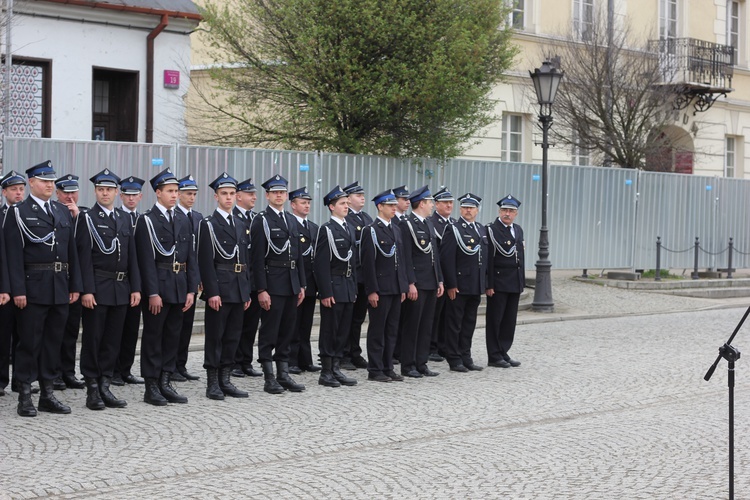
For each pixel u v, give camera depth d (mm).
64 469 8680
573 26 28781
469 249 13977
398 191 15289
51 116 19953
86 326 11273
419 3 19719
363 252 13242
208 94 23984
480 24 20750
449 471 8836
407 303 13586
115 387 12602
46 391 11039
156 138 21312
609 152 27406
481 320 19094
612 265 25453
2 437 9844
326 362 12961
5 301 10703
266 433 10203
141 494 8000
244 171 18422
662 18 32812
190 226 12031
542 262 20594
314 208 19453
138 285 11531
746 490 8328
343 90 19594
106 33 20594
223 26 20609
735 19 36000
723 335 17828
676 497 8125
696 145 33344
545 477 8672
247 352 13594
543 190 20688
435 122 20453
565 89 27094
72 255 11188
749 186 28906
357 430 10398
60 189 11992
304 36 19297
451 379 13500
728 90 32875
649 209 26172
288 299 12555
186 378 13211
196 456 9227
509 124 28438
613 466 9070
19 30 19406
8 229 10836
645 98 27391
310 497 8000
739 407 11742
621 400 12125
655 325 19172
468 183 22047
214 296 11945
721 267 28266
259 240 12531
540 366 14508
